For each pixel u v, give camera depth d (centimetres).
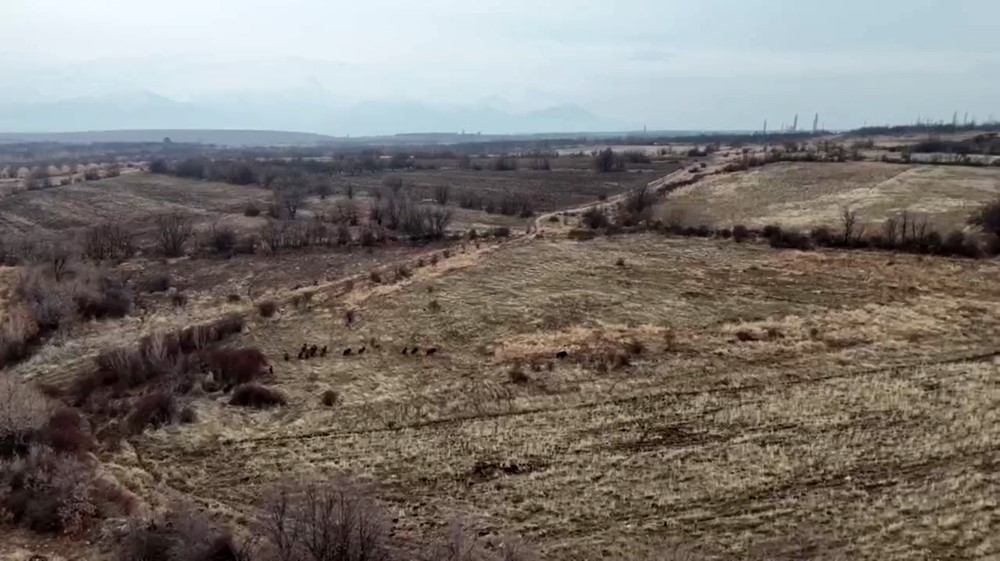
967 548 2280
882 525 2422
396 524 2488
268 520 2256
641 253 6022
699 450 2977
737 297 4894
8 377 3441
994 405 3225
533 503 2634
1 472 2498
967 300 4612
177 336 4247
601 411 3366
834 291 4938
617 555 2317
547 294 5000
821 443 2981
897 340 4047
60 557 2147
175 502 2572
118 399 3519
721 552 2316
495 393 3556
